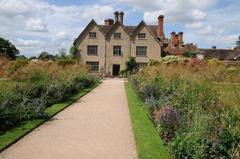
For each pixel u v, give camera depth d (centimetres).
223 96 888
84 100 1752
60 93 1608
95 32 5359
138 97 1805
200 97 975
